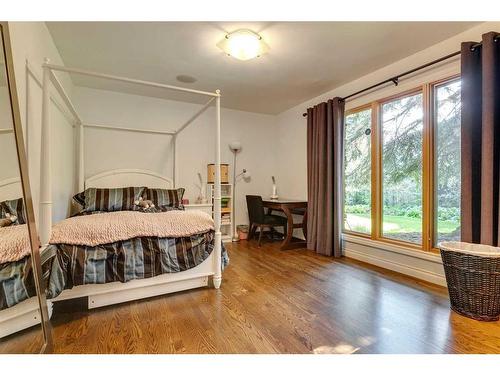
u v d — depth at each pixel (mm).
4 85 1393
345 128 3705
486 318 1822
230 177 4773
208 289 2395
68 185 3141
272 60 2887
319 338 1619
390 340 1601
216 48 2621
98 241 1909
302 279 2664
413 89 2795
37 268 1474
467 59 2193
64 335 1625
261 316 1893
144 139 4059
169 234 2189
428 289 2410
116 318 1846
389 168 3150
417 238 2824
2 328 1354
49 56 2346
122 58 2834
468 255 1866
